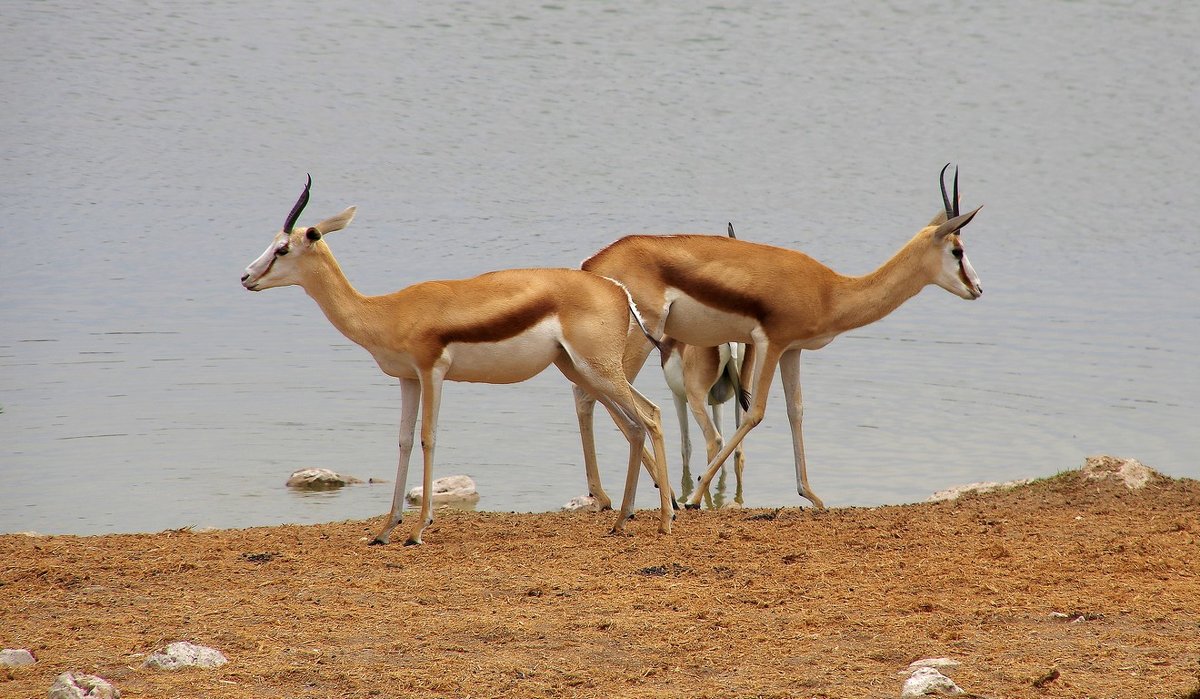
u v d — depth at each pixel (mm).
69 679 11930
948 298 49594
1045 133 94562
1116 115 100438
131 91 100500
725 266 21594
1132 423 31609
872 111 102125
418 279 50094
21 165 76750
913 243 22391
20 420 31156
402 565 17516
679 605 15453
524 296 18656
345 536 19500
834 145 90875
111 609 15406
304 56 115500
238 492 25531
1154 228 65875
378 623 14734
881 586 16234
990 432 30875
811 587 16234
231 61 112438
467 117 96250
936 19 136625
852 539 18812
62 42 116312
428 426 18766
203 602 15633
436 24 130375
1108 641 13906
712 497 25828
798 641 14062
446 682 12828
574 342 18875
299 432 30500
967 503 21469
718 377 27594
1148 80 112438
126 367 36969
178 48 116375
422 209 67625
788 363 22422
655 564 17469
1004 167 83875
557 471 27438
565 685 12812
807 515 20938
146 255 55312
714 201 71750
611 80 110875
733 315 21750
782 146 89938
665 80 111250
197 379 35750
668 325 22000
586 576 16844
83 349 39156
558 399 34312
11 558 17828
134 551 18344
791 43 126500
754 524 20078
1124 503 21016
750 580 16578
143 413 31953
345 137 88688
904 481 26719
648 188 75500
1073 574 16609
